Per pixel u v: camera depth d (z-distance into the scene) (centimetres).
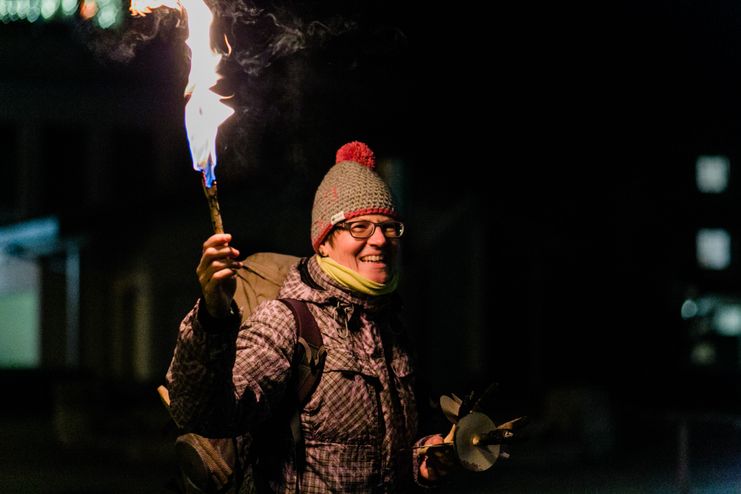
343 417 367
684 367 3622
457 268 2622
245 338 364
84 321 2786
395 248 394
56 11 3200
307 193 2400
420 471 384
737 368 3775
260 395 352
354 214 383
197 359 317
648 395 3209
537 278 2894
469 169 2656
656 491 1390
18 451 1853
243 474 374
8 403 2659
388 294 391
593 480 1505
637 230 3422
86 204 3278
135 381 2406
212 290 310
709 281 4034
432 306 2584
